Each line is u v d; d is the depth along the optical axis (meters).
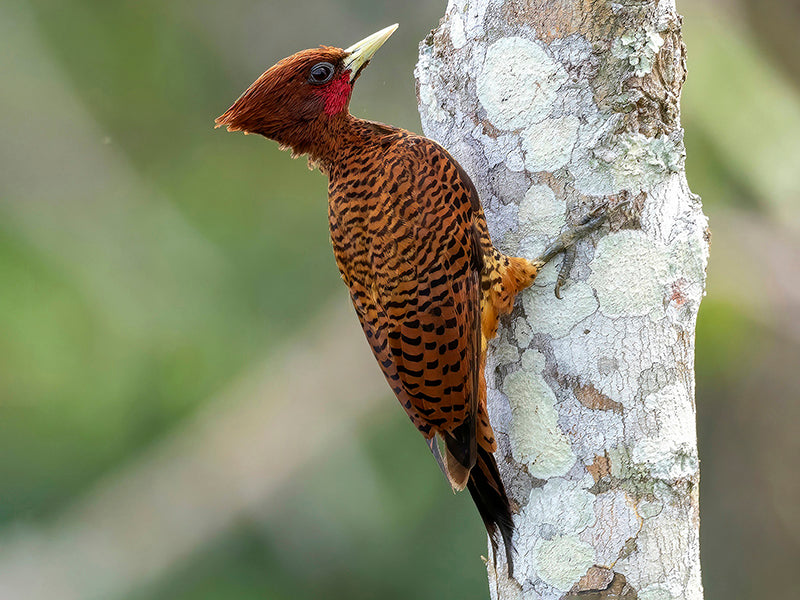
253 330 13.84
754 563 13.97
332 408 13.89
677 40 5.91
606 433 5.68
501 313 6.02
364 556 13.29
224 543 13.70
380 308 6.51
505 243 6.03
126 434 13.38
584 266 5.81
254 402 13.69
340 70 6.79
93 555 13.41
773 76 12.53
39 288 13.42
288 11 15.16
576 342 5.80
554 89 5.88
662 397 5.67
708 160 12.17
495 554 5.88
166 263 14.01
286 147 6.95
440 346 6.15
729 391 13.96
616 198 5.77
